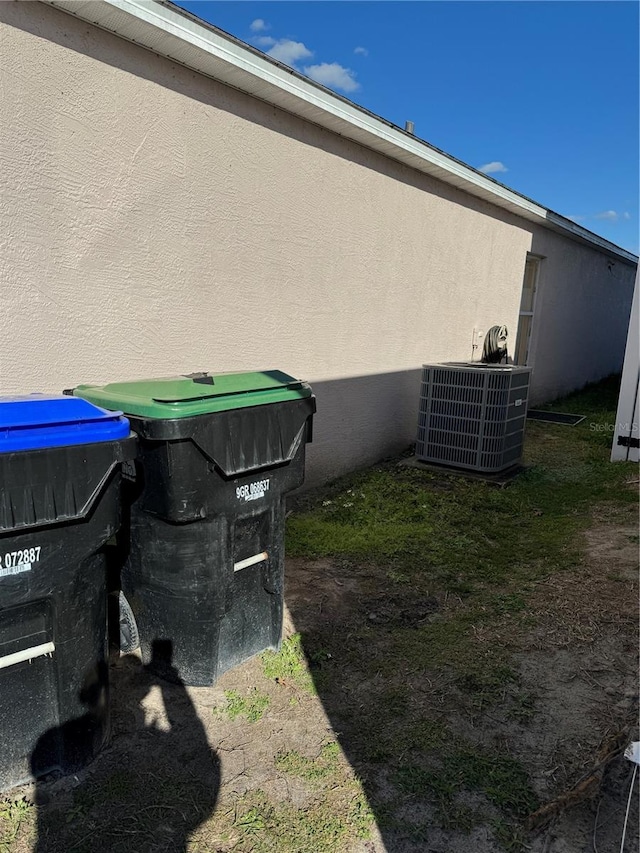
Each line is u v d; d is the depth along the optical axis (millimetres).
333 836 1843
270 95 3840
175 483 2186
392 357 5906
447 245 6473
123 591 2574
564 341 10547
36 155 2779
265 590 2721
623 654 2848
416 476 5609
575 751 2219
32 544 1753
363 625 3076
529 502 5090
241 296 4047
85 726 2031
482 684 2602
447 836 1855
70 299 3020
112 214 3152
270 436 2471
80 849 1764
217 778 2053
